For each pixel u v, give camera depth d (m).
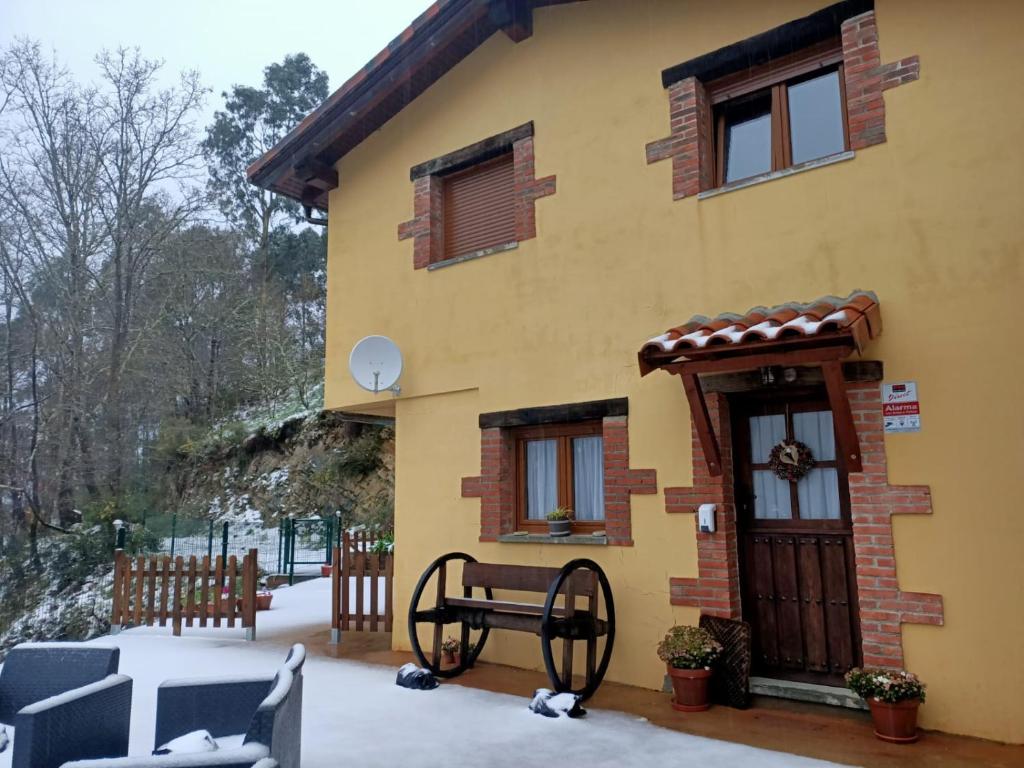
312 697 6.02
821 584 5.62
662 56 6.80
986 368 4.91
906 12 5.53
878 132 5.54
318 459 21.92
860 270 5.48
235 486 23.42
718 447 5.79
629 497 6.38
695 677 5.39
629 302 6.65
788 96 6.35
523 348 7.30
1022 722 4.54
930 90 5.37
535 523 7.25
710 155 6.65
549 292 7.20
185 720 3.91
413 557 7.91
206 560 9.37
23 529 21.73
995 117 5.09
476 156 8.05
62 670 4.46
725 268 6.14
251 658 7.77
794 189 5.88
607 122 7.07
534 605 6.23
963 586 4.82
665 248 6.51
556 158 7.39
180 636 9.18
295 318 32.56
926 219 5.27
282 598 12.81
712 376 6.03
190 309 27.30
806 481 5.81
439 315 8.06
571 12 7.51
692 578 5.95
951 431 4.98
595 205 7.02
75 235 23.83
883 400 5.23
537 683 6.39
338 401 8.88
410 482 8.05
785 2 6.16
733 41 6.40
